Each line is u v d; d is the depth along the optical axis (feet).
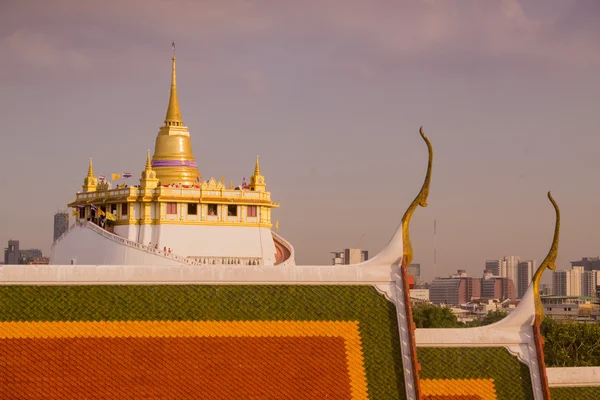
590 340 505.25
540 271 227.20
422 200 221.05
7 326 202.80
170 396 199.82
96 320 205.77
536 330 223.92
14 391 196.34
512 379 221.25
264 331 209.15
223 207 640.58
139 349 203.82
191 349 205.05
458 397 217.36
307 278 215.92
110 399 197.77
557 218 228.22
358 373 207.72
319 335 210.38
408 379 209.36
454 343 222.28
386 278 217.56
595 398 230.07
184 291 211.41
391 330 213.46
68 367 200.03
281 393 203.00
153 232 631.15
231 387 202.18
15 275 207.31
